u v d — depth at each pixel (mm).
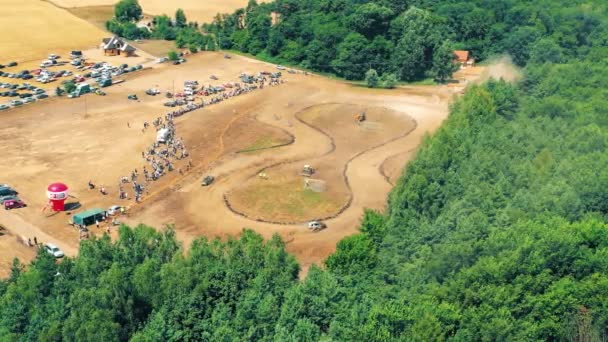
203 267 150875
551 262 144000
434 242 164750
